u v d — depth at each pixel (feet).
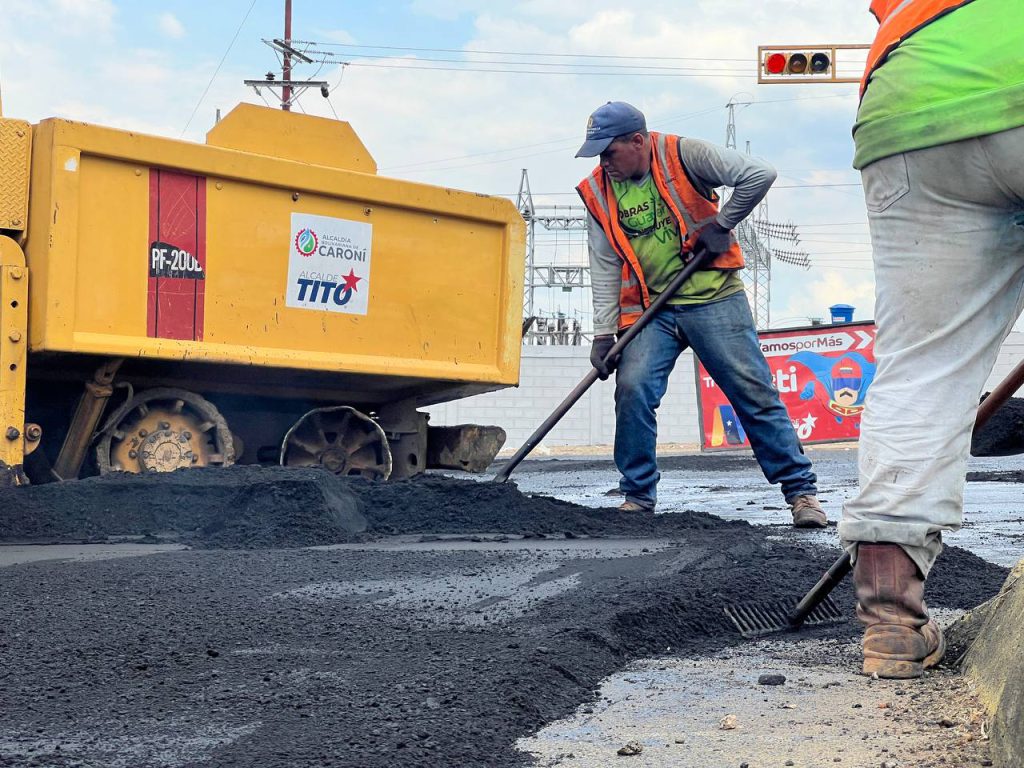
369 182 28.35
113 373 25.27
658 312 22.52
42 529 21.07
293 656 10.25
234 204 26.63
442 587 13.99
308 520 20.56
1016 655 7.89
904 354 9.45
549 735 8.12
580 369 106.22
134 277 25.18
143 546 19.74
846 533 9.69
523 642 10.45
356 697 8.78
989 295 9.30
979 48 8.91
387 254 28.86
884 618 9.61
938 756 7.28
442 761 7.37
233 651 10.50
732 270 22.24
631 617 11.47
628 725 8.32
